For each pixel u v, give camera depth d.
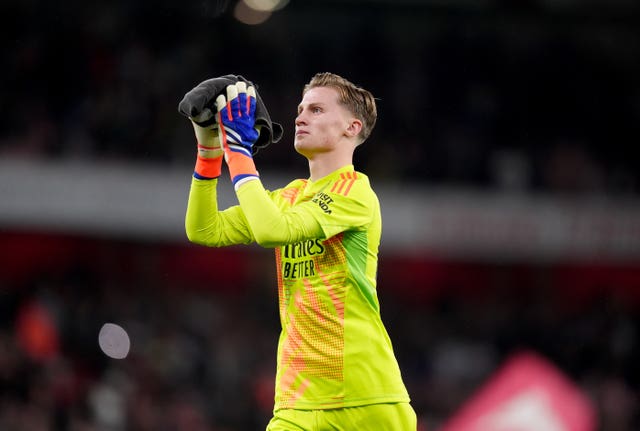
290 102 67.81
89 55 61.59
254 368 57.62
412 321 66.88
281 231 14.84
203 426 51.19
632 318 72.25
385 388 15.80
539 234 64.44
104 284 61.34
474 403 57.44
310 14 71.44
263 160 62.94
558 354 64.44
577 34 76.50
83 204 55.94
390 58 72.50
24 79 59.22
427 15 73.94
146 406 50.22
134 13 65.44
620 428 59.88
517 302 72.06
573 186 68.19
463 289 71.81
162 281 65.06
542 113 72.62
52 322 53.38
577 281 72.94
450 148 68.44
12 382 47.44
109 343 54.41
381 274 70.69
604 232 65.19
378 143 67.25
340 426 15.63
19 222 54.72
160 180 58.00
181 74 64.38
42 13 62.00
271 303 65.56
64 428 46.94
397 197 63.28
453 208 63.75
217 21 67.69
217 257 66.62
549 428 55.50
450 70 73.38
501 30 75.62
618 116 73.56
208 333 59.25
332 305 15.74
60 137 58.16
